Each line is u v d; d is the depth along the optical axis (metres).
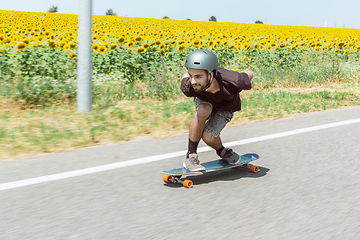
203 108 3.18
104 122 5.40
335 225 2.52
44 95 6.46
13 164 3.71
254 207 2.82
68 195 2.99
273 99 7.79
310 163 3.95
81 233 2.37
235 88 3.03
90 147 4.41
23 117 5.54
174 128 5.50
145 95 7.72
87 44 5.75
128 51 8.63
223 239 2.31
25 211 2.68
